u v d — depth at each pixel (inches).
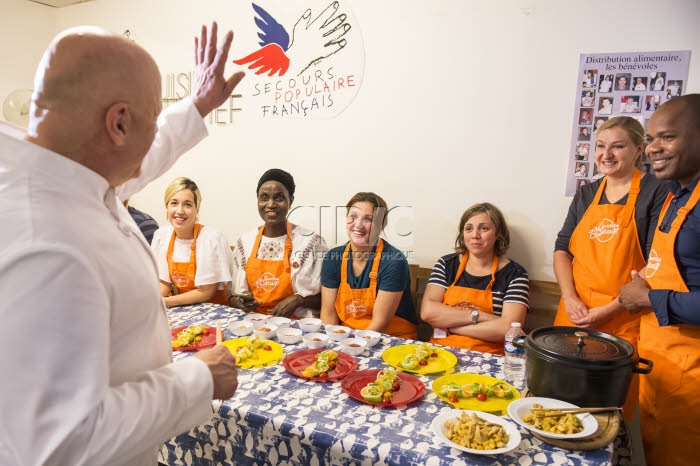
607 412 53.9
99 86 32.3
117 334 34.9
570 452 48.4
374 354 73.7
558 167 100.7
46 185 31.9
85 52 32.1
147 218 121.8
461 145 108.8
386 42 113.4
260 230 110.7
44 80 32.4
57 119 32.4
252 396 59.1
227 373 40.7
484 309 94.9
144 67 34.8
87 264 30.6
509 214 106.1
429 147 112.0
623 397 55.0
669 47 90.4
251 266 108.2
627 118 86.2
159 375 36.1
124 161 35.9
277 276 107.0
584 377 53.1
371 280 95.0
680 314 63.1
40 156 32.2
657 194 82.8
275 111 128.6
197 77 55.0
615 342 58.6
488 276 96.2
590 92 96.6
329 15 118.6
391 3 111.7
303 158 126.8
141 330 37.0
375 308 93.8
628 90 94.1
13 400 28.0
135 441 31.8
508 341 68.0
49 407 28.7
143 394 33.5
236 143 135.1
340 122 120.9
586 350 55.9
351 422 53.2
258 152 132.3
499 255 97.8
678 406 66.4
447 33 107.2
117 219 37.3
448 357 71.7
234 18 130.9
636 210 84.5
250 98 131.4
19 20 151.9
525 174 103.7
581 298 89.0
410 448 48.3
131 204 153.9
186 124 53.6
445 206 112.2
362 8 114.8
